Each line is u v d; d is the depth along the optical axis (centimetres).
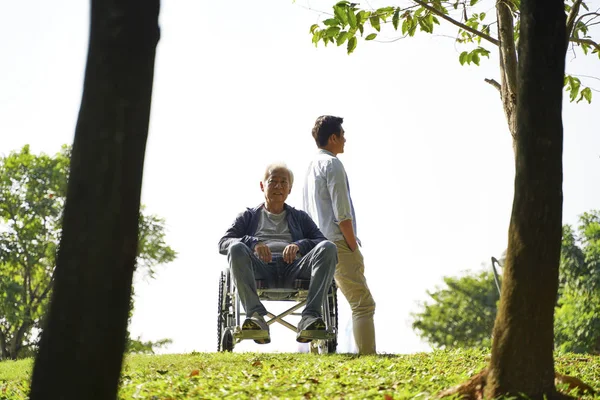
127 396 568
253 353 950
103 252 401
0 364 1146
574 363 814
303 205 1002
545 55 507
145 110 421
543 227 496
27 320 4869
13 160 5444
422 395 537
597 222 4756
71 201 406
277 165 967
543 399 496
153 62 428
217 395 562
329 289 991
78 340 395
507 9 855
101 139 409
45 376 396
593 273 4666
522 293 497
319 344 1017
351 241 936
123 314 406
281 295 998
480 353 867
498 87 873
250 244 927
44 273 5316
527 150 502
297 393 559
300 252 922
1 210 5353
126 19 420
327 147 984
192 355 962
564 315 4781
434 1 880
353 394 550
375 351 941
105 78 415
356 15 812
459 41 955
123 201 407
